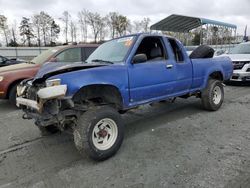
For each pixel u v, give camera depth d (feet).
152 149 13.75
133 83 14.34
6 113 22.53
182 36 62.18
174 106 23.00
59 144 14.98
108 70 13.21
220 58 21.89
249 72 31.83
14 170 12.00
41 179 11.09
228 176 10.59
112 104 14.15
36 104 11.99
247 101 24.35
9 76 23.58
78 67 12.76
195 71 18.70
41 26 208.44
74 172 11.57
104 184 10.48
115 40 16.80
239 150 13.11
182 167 11.55
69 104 12.29
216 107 20.80
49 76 12.41
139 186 10.19
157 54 16.49
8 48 117.60
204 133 15.90
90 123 11.94
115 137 12.98
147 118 19.67
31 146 14.82
